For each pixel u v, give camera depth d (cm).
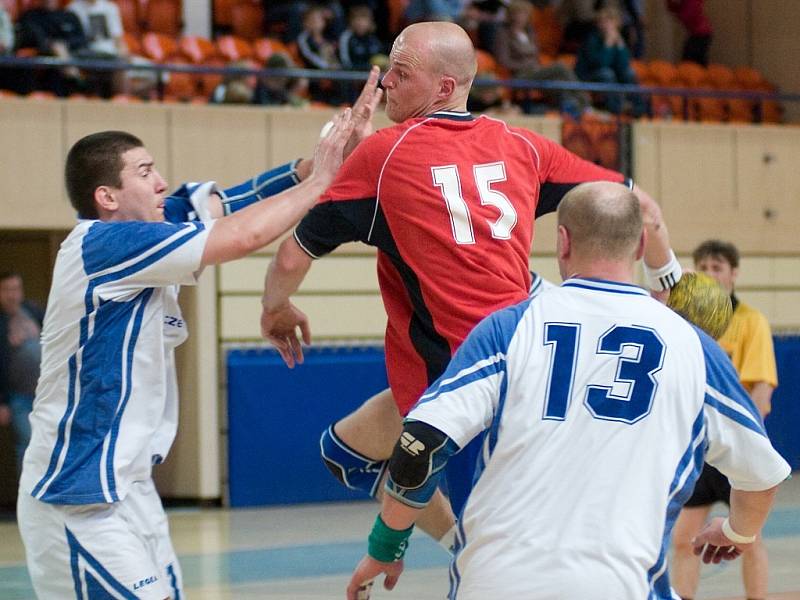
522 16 3994
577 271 938
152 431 1072
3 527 2914
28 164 3006
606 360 896
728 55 4559
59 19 3453
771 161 3697
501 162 1078
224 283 3159
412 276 1059
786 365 3650
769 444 910
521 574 873
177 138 3119
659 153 3566
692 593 1792
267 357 3191
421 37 1095
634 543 873
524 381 898
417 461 895
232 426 3145
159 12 4047
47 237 3397
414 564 2280
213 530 2762
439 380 907
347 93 3603
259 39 4141
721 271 1994
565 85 3497
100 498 1032
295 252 1098
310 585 2080
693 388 901
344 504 3209
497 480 898
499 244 1049
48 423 1057
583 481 880
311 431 3209
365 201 1061
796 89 4350
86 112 3047
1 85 3291
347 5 4028
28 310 3080
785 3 4372
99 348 1047
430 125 1076
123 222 1050
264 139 3197
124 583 1034
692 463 902
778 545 2433
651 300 927
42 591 1062
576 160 1134
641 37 4453
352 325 3272
